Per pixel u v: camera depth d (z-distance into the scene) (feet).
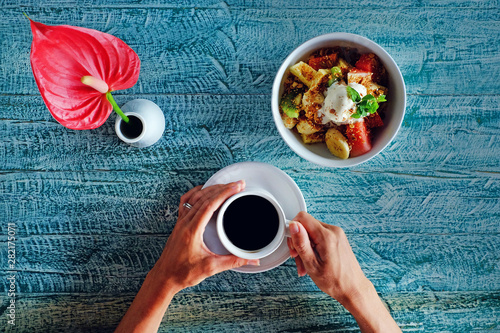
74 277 3.12
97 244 3.12
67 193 3.11
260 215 2.72
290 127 2.76
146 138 2.80
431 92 3.06
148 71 3.08
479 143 3.06
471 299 3.09
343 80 2.59
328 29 3.04
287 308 3.11
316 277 2.74
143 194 3.11
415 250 3.10
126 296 3.12
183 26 3.06
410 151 3.07
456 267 3.09
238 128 3.08
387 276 3.10
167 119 3.08
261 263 2.83
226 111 3.07
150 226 3.11
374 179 3.08
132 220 3.11
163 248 3.11
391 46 3.05
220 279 3.11
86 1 3.07
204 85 3.08
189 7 3.06
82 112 2.54
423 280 3.10
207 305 3.11
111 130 3.09
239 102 3.08
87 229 3.12
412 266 3.10
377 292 3.10
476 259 3.09
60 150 3.11
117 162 3.10
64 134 3.11
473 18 3.03
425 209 3.08
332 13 3.03
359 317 2.83
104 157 3.10
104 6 3.07
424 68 3.05
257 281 3.11
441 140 3.07
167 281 2.72
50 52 2.37
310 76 2.63
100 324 3.12
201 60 3.07
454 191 3.08
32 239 3.13
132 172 3.10
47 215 3.12
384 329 2.82
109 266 3.12
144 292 2.84
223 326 3.10
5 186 3.11
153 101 3.08
